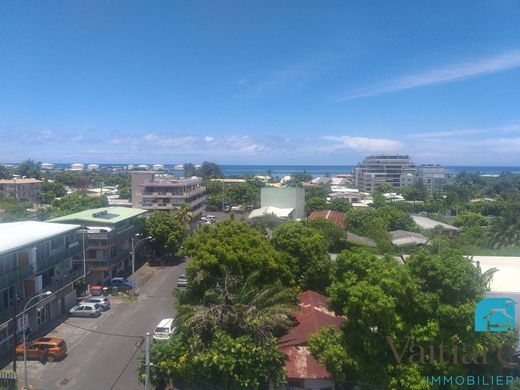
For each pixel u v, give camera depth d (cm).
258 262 2977
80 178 18362
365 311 2180
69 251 4169
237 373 2408
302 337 2686
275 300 2706
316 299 3334
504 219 6350
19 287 3450
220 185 14200
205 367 2400
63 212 7606
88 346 3331
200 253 3008
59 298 3994
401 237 6222
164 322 3441
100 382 2773
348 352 2314
